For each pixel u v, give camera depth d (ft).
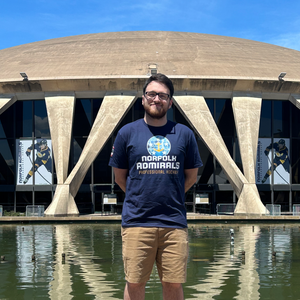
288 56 124.88
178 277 11.62
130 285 11.91
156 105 12.00
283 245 42.37
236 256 35.27
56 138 99.91
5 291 23.13
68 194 90.89
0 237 50.75
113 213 105.29
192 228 63.31
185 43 125.70
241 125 102.32
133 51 116.06
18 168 108.37
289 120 111.34
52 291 23.11
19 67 109.81
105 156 108.06
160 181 11.73
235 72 105.29
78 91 104.06
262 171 109.60
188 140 12.36
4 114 109.19
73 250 39.14
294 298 21.33
